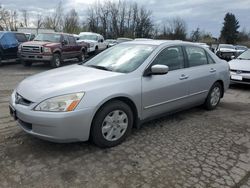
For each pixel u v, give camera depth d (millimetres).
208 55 6352
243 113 6477
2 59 14383
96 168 3727
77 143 4406
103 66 4973
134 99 4488
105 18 73000
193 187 3385
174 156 4133
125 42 5781
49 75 4617
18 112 4020
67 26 62312
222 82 6648
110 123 4250
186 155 4180
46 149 4191
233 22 94250
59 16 63250
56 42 15133
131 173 3635
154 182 3457
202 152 4305
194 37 80625
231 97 8289
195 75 5727
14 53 15008
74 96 3877
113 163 3867
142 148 4352
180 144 4562
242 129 5383
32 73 12461
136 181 3465
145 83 4656
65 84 4066
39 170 3637
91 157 4012
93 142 4230
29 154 4031
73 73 4625
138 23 75000
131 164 3854
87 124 3957
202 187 3391
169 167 3812
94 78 4281
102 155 4082
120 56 5172
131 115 4531
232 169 3828
